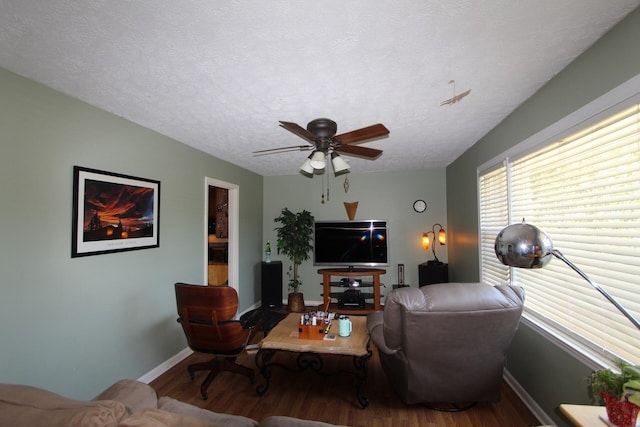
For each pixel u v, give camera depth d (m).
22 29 1.37
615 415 1.05
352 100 2.18
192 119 2.55
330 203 5.33
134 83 1.91
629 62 1.34
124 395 1.29
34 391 1.02
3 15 1.27
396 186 5.13
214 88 1.98
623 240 1.47
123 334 2.49
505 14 1.30
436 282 4.52
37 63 1.67
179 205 3.21
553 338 1.96
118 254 2.45
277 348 2.36
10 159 1.75
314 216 5.37
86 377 2.17
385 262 5.00
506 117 2.55
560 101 1.82
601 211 1.59
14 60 1.64
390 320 2.06
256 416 2.28
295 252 4.95
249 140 3.18
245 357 3.31
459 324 1.95
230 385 2.72
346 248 5.11
